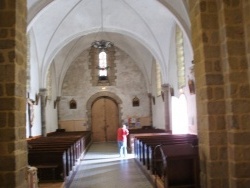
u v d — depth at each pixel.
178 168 6.21
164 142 9.41
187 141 9.50
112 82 22.53
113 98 22.47
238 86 4.88
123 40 20.72
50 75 19.75
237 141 4.80
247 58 4.89
